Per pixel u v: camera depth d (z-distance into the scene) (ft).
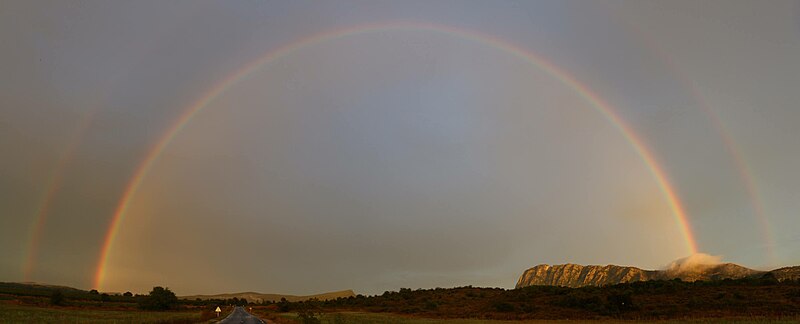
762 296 239.71
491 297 375.86
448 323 192.24
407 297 448.65
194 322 177.99
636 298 273.75
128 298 539.70
